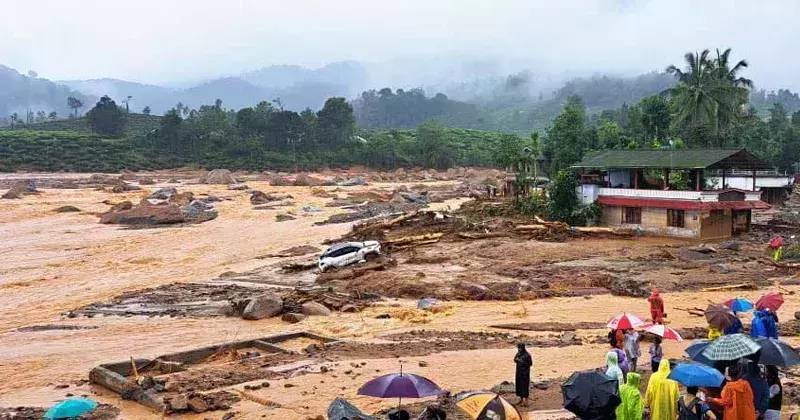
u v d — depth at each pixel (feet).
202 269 150.20
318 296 109.29
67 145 578.25
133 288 129.70
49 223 226.58
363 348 77.92
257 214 255.29
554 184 193.57
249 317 98.63
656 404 40.47
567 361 70.74
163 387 62.64
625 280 116.67
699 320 91.09
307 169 580.71
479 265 139.95
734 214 173.58
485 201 244.22
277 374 66.95
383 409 55.72
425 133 634.02
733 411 37.17
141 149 596.29
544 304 104.53
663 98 271.49
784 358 42.80
